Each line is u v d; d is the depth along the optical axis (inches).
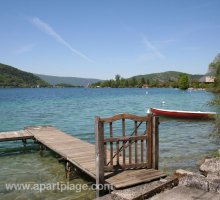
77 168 403.5
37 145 618.2
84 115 1268.5
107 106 1796.3
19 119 1125.1
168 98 2674.7
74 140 552.1
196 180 270.5
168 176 331.0
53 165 468.4
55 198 320.5
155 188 264.4
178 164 450.6
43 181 381.4
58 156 516.7
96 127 302.7
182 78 4702.3
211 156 484.1
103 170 304.8
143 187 284.4
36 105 1860.2
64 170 434.6
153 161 343.3
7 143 661.3
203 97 2763.3
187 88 4653.1
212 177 304.5
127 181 298.5
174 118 1100.5
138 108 1642.5
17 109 1555.1
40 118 1157.7
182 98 2637.8
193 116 1057.5
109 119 312.0
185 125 954.1
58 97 3065.9
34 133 643.5
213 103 603.5
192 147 588.4
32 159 513.7
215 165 379.9
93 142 668.7
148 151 342.3
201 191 257.1
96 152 304.2
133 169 337.1
